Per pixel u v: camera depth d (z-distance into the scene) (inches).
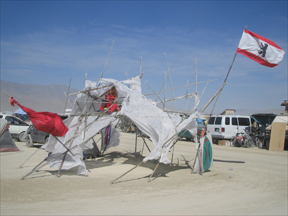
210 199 249.4
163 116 372.5
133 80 436.1
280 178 347.9
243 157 530.6
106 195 253.3
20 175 334.0
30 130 613.3
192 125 370.0
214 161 476.4
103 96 451.2
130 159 483.8
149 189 279.9
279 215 210.2
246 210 220.1
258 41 383.9
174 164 440.1
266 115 873.5
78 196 248.2
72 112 414.0
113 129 535.2
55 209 210.2
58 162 340.8
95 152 501.4
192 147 681.6
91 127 368.8
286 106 876.6
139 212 207.0
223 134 753.6
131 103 385.7
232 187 296.8
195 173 368.5
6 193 253.6
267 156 550.3
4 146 534.6
